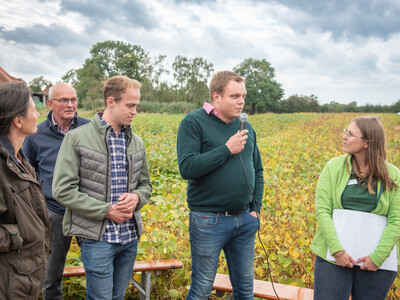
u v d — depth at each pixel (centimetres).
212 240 273
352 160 261
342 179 259
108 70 9394
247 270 291
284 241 442
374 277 247
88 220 254
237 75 272
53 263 321
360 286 252
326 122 3334
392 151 1101
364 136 248
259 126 2922
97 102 6334
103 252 253
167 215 500
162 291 369
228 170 270
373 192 248
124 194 263
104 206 249
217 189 269
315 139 1669
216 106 278
